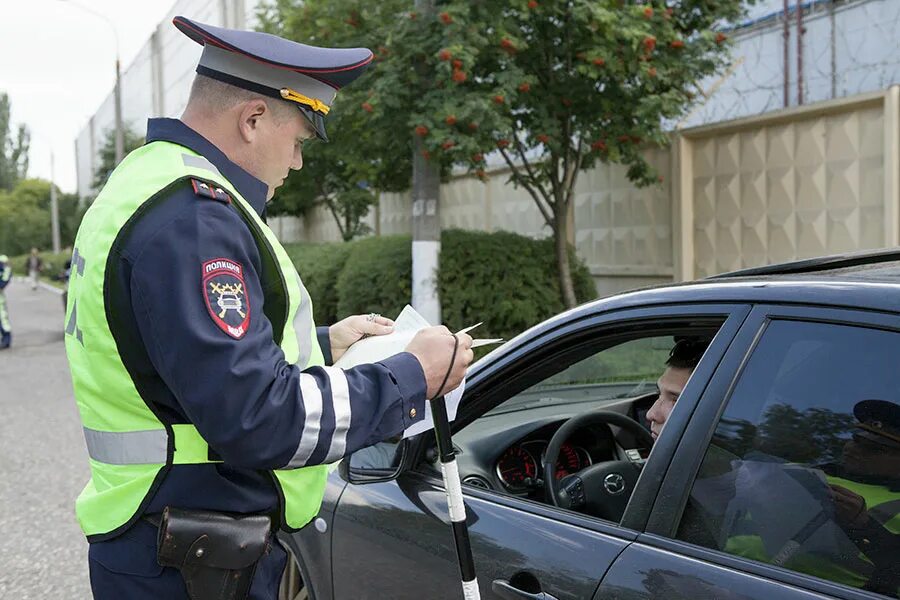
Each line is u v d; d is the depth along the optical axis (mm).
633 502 1705
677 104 7746
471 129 7430
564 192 9750
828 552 1446
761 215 8227
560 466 2541
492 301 8609
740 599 1462
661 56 7680
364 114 7746
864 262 1802
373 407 1534
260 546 1600
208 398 1389
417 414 1598
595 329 1986
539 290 8766
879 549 1396
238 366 1398
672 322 1791
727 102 8742
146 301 1426
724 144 8539
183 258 1429
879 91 6996
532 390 2385
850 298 1485
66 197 51906
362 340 1824
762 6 8336
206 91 1618
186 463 1551
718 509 1582
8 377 10555
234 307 1436
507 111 7785
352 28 8008
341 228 16047
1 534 4688
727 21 8227
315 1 8156
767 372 1574
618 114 8086
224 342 1400
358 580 2338
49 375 10688
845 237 7473
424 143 7555
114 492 1572
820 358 1508
